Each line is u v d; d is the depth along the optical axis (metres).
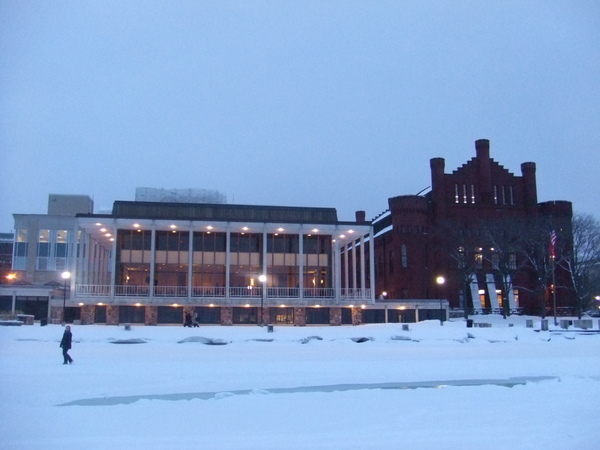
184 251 71.81
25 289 70.56
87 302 65.00
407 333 53.25
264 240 68.62
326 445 13.50
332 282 74.19
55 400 19.52
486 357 36.88
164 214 72.38
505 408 17.97
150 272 67.56
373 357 36.44
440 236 96.94
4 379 23.88
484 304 97.50
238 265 72.50
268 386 23.28
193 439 14.05
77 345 42.47
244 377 25.89
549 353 40.28
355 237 78.25
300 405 18.45
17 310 70.12
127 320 66.00
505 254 86.88
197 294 69.00
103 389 21.95
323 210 76.00
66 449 13.05
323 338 50.06
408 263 96.75
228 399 19.50
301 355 37.44
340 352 40.12
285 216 74.81
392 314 76.56
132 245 70.88
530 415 16.94
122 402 19.33
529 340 52.38
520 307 97.69
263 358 34.97
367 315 75.31
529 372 28.22
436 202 98.94
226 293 67.50
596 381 23.59
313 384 23.94
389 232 102.00
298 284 73.38
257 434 14.62
